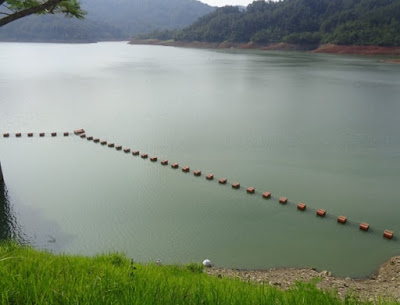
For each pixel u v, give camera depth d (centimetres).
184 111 3253
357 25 11506
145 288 400
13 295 355
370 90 4331
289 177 1836
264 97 3950
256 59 9300
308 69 6762
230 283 566
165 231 1359
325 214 1481
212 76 5725
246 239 1309
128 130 2658
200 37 16125
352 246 1270
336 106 3447
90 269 572
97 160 2089
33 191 1683
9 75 5578
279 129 2667
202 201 1596
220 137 2484
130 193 1672
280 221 1437
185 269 894
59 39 18300
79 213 1487
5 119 2911
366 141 2384
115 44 18900
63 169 1950
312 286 505
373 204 1560
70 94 4038
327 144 2327
